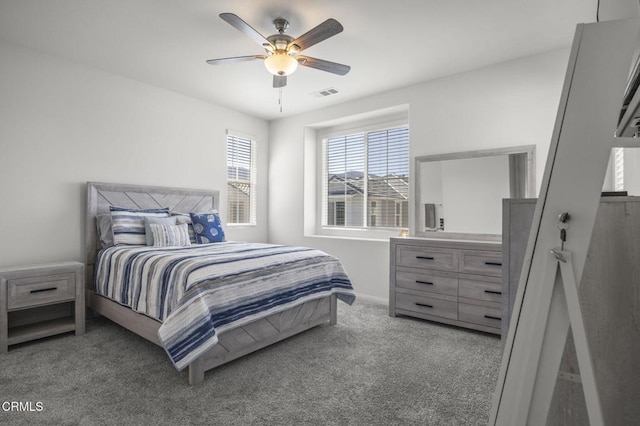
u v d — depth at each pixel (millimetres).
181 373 2301
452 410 1908
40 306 3025
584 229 726
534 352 737
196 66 3500
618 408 999
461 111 3625
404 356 2609
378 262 4254
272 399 2000
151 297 2486
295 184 5160
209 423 1770
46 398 1981
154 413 1847
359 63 3404
